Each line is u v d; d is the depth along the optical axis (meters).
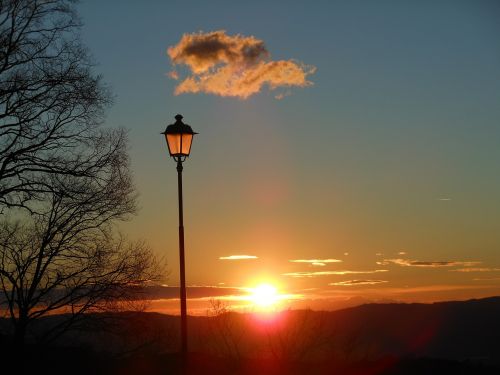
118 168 25.83
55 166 24.12
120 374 26.83
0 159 23.08
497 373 37.75
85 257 25.42
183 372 16.83
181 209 17.52
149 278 26.20
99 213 25.72
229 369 33.34
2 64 22.69
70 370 25.50
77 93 23.97
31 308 24.61
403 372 36.12
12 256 24.62
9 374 23.97
